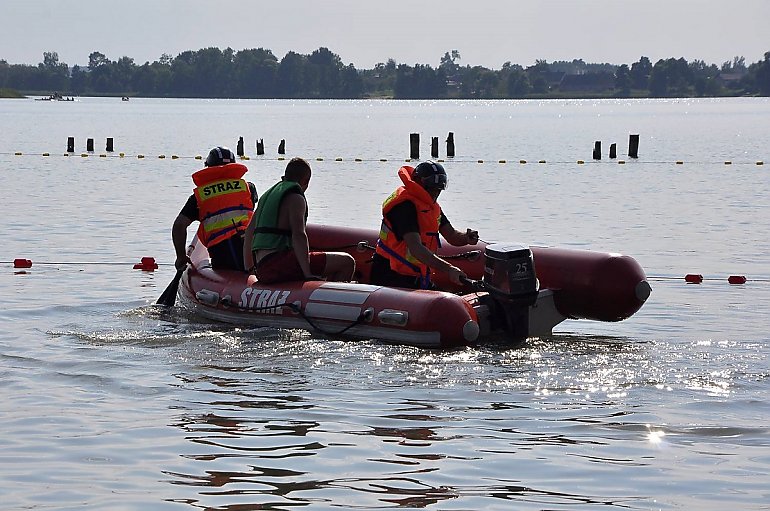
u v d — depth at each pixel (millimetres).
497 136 82062
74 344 10828
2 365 9859
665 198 30047
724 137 75188
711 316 12891
